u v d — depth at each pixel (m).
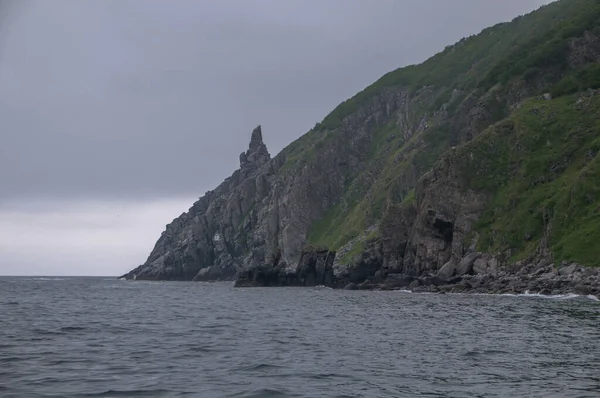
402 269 162.75
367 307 80.19
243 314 69.25
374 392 24.92
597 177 128.88
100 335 45.41
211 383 26.58
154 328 51.28
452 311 69.81
